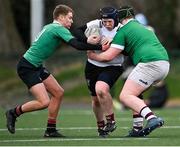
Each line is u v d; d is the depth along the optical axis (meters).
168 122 34.53
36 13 62.84
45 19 74.38
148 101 49.44
